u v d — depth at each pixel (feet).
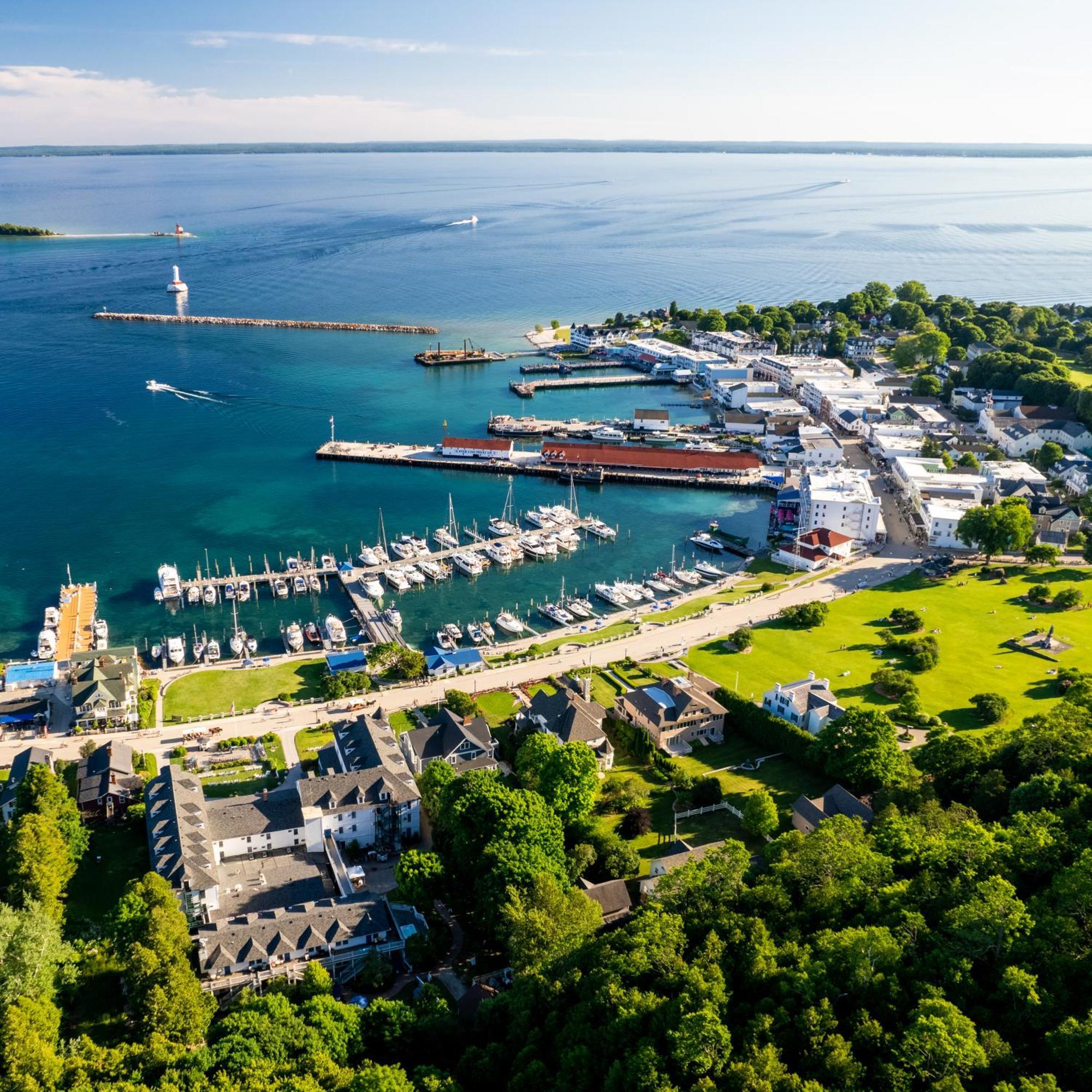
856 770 576.61
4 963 410.11
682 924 407.64
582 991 378.32
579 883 506.89
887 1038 328.29
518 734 651.66
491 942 482.28
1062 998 334.24
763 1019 339.77
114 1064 372.38
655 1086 314.96
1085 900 369.09
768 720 648.38
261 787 599.57
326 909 469.16
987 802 513.45
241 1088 343.67
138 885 459.73
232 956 444.14
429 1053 393.70
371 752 586.45
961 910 377.71
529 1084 347.15
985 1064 308.40
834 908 410.52
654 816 575.38
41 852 488.85
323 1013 395.34
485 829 513.86
